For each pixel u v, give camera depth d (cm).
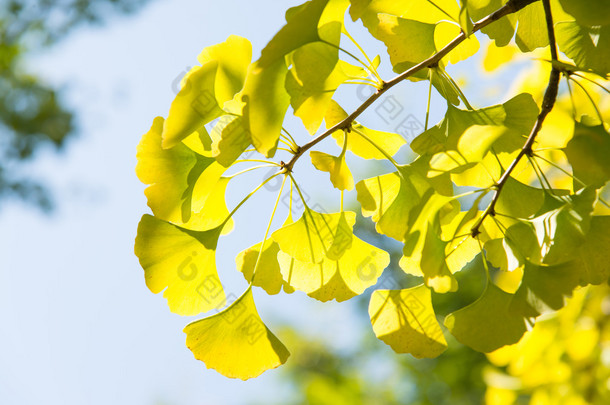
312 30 72
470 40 81
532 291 73
